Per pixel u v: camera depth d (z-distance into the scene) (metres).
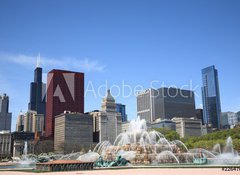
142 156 134.88
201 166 96.31
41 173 81.19
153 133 176.75
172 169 88.12
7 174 78.94
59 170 91.25
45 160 142.50
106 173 76.56
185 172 75.25
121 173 75.19
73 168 93.50
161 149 146.38
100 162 107.81
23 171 91.50
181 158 140.50
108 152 148.12
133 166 104.19
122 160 110.19
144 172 77.31
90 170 91.25
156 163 132.12
